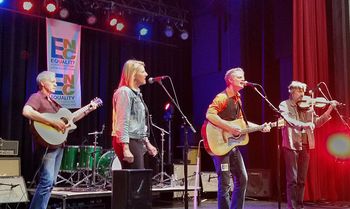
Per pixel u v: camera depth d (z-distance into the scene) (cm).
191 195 784
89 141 852
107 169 674
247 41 865
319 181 707
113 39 918
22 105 775
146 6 933
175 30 998
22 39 788
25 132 774
